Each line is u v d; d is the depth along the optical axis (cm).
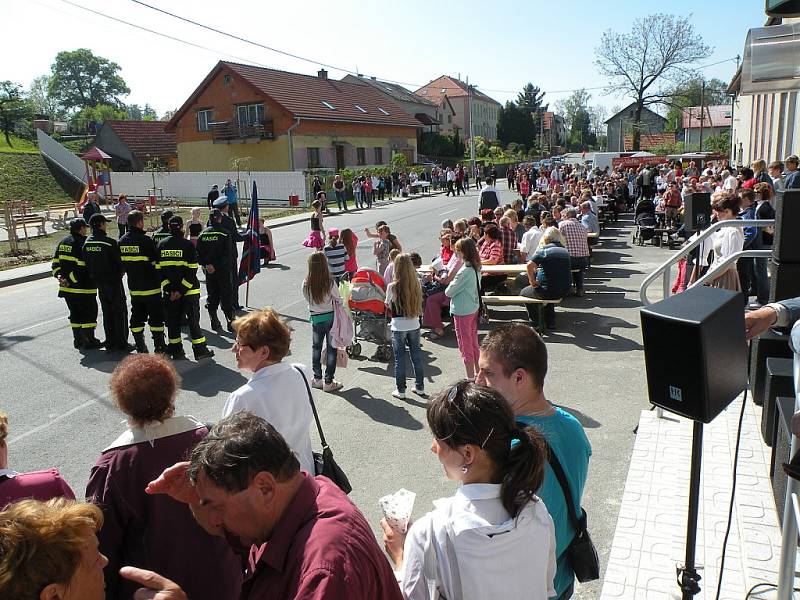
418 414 647
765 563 332
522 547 187
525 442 191
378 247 1064
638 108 6178
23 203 2438
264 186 3512
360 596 161
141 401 262
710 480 421
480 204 1770
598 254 1591
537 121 10362
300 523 173
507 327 250
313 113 4244
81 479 536
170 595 182
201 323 1045
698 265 848
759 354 514
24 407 697
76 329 908
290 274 1435
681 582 265
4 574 145
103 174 3569
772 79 552
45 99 11781
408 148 5403
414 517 459
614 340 873
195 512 206
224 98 4284
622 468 513
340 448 574
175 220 830
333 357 712
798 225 484
